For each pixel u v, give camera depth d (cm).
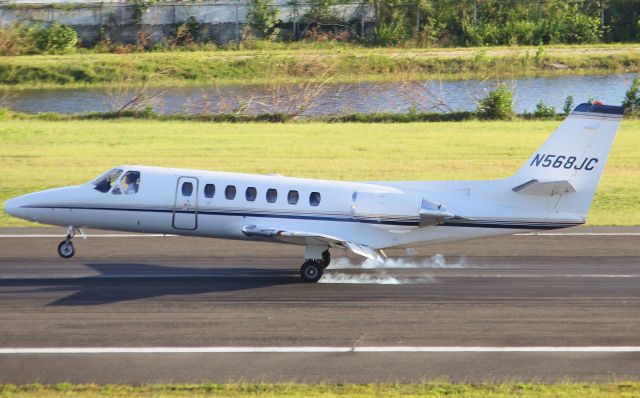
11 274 8025
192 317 6744
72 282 7769
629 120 18625
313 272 7844
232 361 5794
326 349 6038
